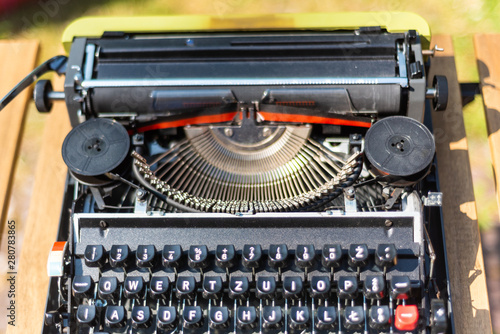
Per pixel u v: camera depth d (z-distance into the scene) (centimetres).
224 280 69
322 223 69
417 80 70
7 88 87
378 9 98
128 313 70
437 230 75
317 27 75
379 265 67
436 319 66
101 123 70
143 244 69
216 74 71
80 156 69
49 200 81
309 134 71
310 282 68
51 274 68
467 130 92
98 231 70
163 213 69
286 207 69
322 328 67
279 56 72
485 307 75
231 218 69
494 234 88
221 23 76
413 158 68
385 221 69
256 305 70
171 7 100
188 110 71
